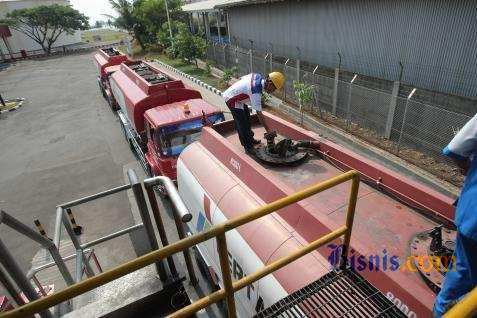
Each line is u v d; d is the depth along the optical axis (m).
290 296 2.35
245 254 3.57
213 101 16.30
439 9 8.75
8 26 41.91
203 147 5.46
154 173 8.73
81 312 2.93
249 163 4.15
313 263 2.95
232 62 21.25
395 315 2.17
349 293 2.34
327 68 12.59
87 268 3.98
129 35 42.47
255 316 2.25
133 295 3.04
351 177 2.32
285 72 14.75
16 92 24.12
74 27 45.12
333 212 3.57
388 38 10.61
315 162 4.66
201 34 32.12
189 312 1.99
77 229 7.73
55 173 11.06
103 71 17.02
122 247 7.06
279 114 13.57
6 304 3.99
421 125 9.00
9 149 13.67
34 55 45.00
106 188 9.81
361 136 10.69
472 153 2.04
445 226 3.20
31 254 7.28
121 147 12.66
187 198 5.33
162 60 29.83
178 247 1.76
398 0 9.84
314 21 14.05
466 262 1.99
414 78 10.07
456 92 8.89
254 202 3.80
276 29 17.38
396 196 3.70
